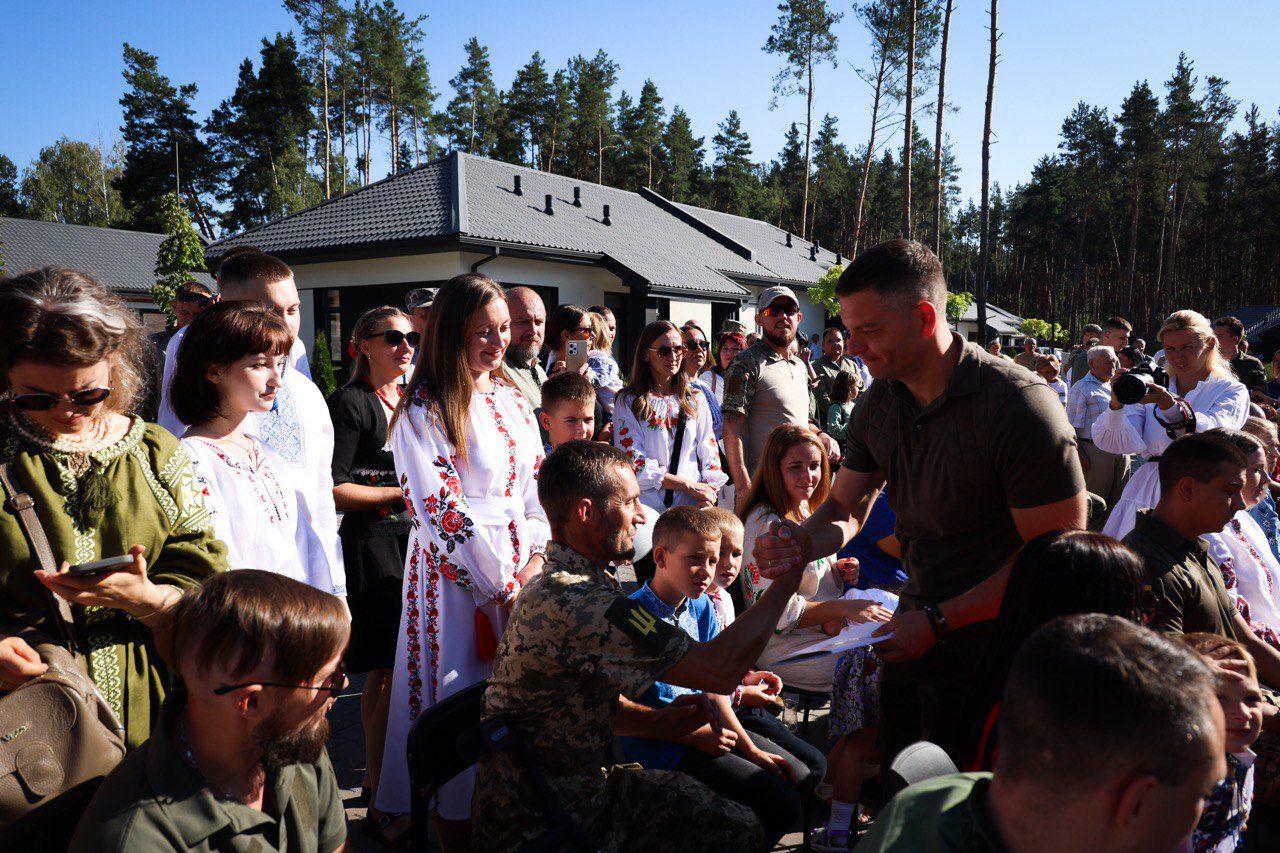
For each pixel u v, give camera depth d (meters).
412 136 57.47
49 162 65.38
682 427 4.64
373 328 3.54
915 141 66.25
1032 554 1.90
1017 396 2.19
